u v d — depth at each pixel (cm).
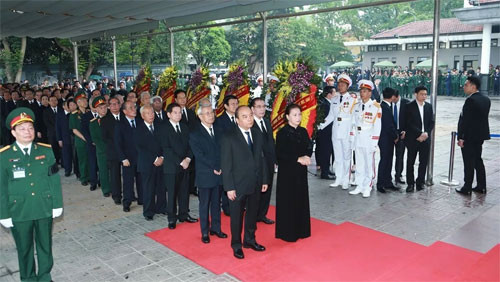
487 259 421
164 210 600
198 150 479
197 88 830
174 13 1009
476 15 2311
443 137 1209
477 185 663
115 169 643
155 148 561
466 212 570
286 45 2881
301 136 482
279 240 488
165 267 425
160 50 2194
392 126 661
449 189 688
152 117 564
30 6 898
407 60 3111
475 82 634
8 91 977
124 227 547
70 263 438
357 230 511
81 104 732
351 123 684
